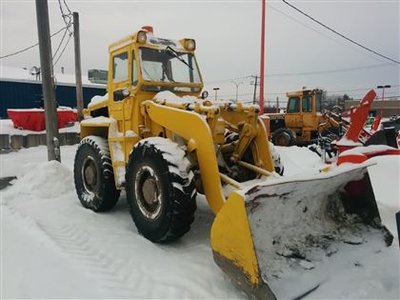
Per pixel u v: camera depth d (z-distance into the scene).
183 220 3.26
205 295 2.70
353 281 2.69
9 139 9.71
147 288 2.78
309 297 2.51
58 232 3.96
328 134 12.38
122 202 5.22
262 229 2.77
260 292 2.42
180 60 4.64
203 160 3.36
